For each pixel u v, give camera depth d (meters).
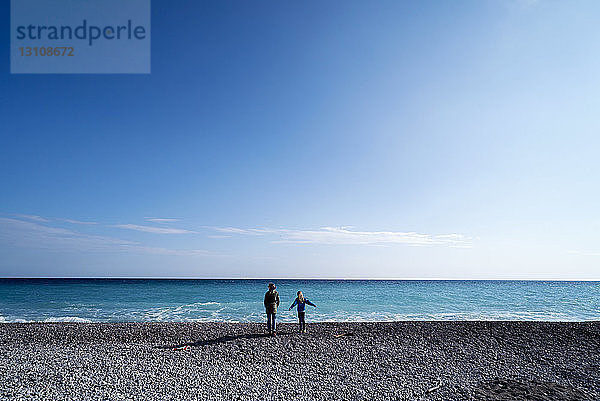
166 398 8.03
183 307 32.53
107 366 10.55
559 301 41.31
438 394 8.55
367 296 45.72
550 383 9.41
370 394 8.55
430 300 40.16
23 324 19.42
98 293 49.22
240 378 9.66
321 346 13.73
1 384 8.71
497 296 47.72
